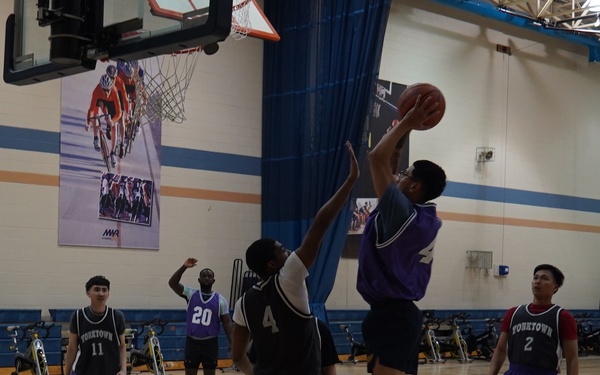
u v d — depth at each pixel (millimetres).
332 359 4359
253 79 15781
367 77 14602
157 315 13750
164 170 14430
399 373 3400
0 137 12703
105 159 13680
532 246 19469
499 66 19109
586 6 18453
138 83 13117
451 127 18125
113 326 6395
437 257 17734
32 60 5258
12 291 12594
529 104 19641
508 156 19125
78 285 13227
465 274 18188
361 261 3537
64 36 4797
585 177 20719
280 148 15531
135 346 13172
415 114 3367
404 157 17266
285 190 15367
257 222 15617
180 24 4461
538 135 19797
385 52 17078
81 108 13469
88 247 13398
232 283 15094
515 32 19469
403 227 3379
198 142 14883
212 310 9672
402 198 3410
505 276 18875
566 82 20484
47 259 12961
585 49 20922
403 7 17453
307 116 15219
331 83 15031
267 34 10016
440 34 18031
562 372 14156
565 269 20125
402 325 3438
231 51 15453
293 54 15555
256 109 15797
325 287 14672
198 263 14703
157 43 4551
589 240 20703
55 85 13250
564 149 20328
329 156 14891
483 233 18578
